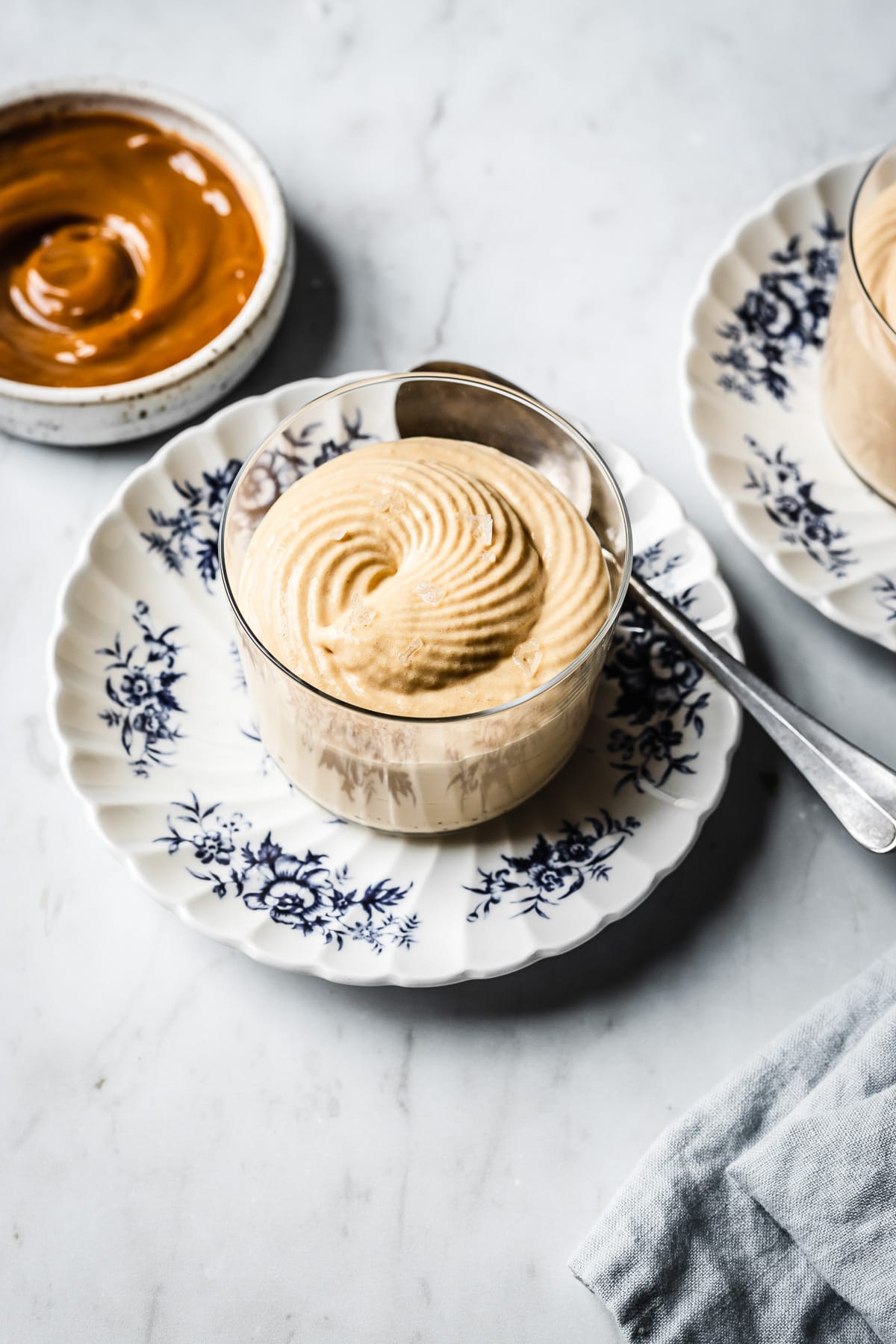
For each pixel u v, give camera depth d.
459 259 0.54
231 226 0.52
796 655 0.48
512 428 0.45
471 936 0.42
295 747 0.42
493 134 0.56
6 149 0.53
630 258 0.54
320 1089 0.43
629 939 0.44
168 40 0.57
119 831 0.43
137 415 0.49
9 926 0.44
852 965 0.44
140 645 0.46
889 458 0.47
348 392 0.45
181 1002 0.44
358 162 0.55
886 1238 0.39
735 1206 0.41
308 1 0.58
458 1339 0.41
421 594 0.40
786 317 0.51
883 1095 0.40
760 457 0.49
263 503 0.44
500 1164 0.42
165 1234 0.41
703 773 0.44
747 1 0.59
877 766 0.43
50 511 0.50
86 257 0.51
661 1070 0.43
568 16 0.59
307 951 0.42
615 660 0.46
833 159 0.56
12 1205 0.42
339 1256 0.41
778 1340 0.40
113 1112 0.42
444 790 0.41
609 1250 0.40
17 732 0.47
